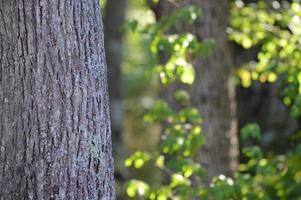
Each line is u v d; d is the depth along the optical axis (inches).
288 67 366.9
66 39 213.3
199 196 343.0
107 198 221.9
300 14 414.3
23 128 211.2
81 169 214.5
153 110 356.8
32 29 210.8
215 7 409.4
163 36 350.0
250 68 442.9
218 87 409.4
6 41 212.1
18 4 211.0
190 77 335.9
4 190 212.5
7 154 212.4
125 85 1091.9
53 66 211.5
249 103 530.0
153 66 400.8
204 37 406.9
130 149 1019.3
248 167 401.1
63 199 212.1
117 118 831.7
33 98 210.7
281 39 403.9
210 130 407.2
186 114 352.8
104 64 225.1
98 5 225.1
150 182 740.7
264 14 430.0
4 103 212.2
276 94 519.2
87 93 216.2
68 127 212.7
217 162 406.0
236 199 349.7
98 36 222.5
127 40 1074.1
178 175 342.0
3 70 212.2
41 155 210.7
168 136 349.7
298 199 398.9
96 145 217.5
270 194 422.3
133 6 984.3
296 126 512.7
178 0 395.9
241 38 424.2
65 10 213.3
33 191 211.0
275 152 514.0
